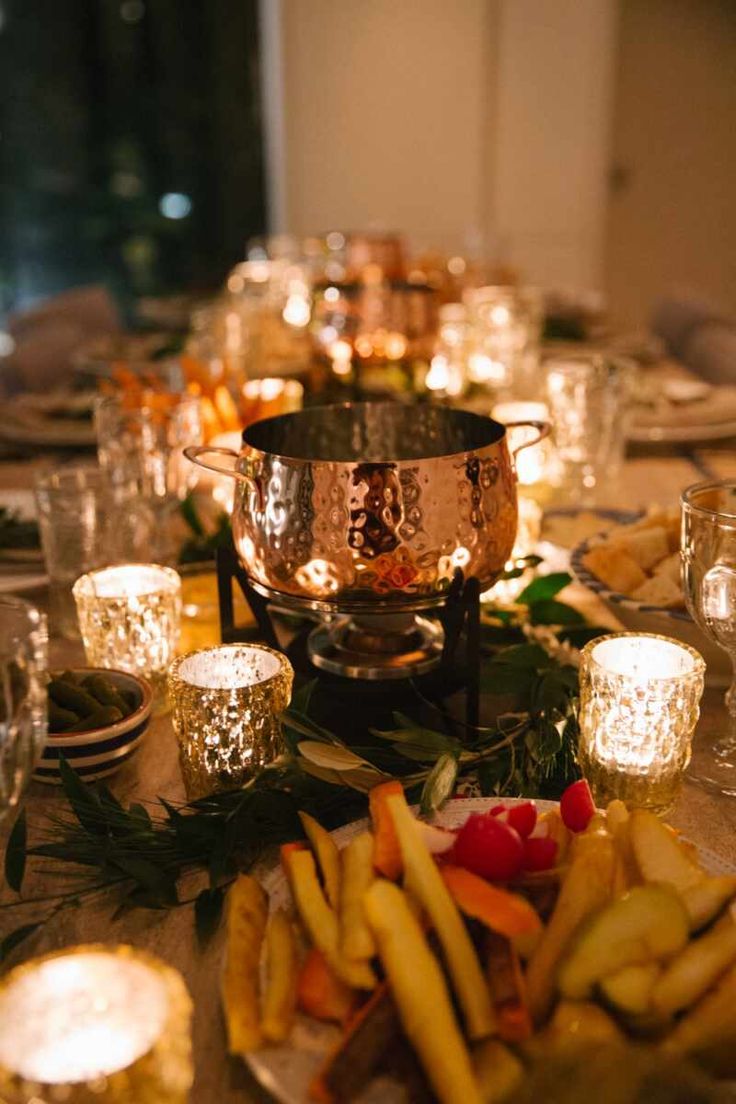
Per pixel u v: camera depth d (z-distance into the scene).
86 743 0.73
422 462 0.74
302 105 4.71
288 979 0.52
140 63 4.48
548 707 0.77
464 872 0.54
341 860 0.59
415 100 4.71
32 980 0.45
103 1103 0.40
